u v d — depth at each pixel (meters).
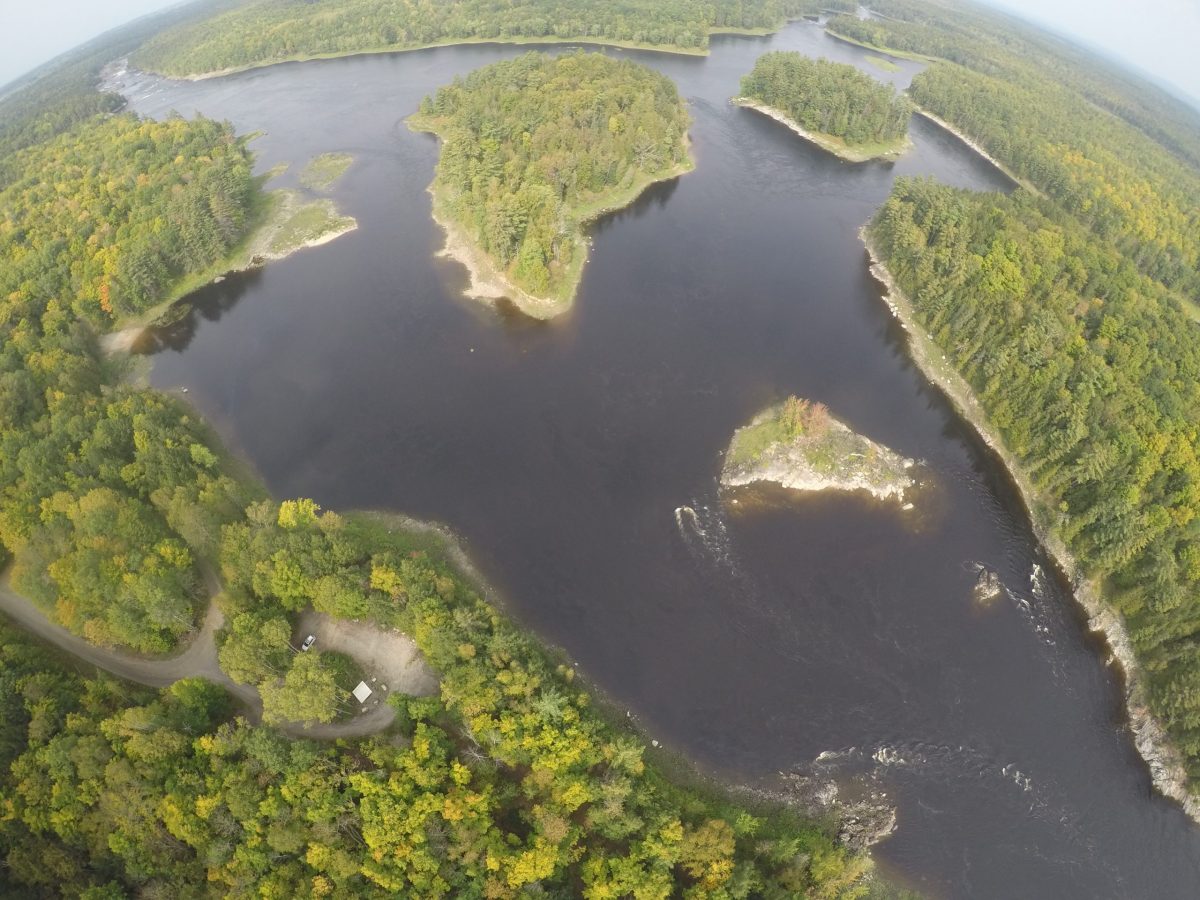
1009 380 142.38
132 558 101.06
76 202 192.25
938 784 95.25
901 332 173.75
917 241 181.00
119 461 120.00
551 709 86.94
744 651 108.88
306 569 100.94
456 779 80.62
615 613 113.56
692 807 85.50
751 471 134.75
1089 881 87.88
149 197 197.50
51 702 84.62
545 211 182.62
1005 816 92.62
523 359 164.12
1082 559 118.94
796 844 81.62
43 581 101.31
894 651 109.62
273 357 165.12
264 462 138.62
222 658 90.75
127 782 77.06
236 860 74.19
